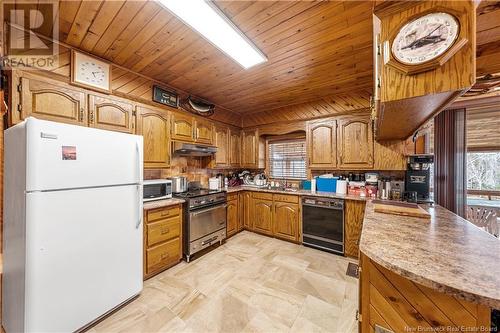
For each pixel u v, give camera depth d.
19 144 1.30
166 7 1.38
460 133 2.53
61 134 1.36
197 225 2.73
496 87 2.09
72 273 1.42
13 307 1.36
